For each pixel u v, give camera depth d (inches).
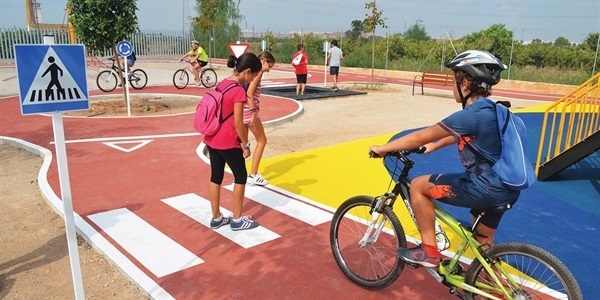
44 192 225.8
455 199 116.9
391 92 730.8
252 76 176.1
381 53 1244.5
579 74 871.7
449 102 621.9
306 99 600.4
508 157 108.8
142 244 173.9
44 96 111.1
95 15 442.6
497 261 119.0
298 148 339.0
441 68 975.6
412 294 142.5
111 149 317.1
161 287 144.4
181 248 171.2
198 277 150.9
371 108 550.6
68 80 114.7
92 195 226.4
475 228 122.6
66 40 1145.4
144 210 208.1
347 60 1224.8
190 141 343.6
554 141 379.2
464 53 116.3
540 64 1047.6
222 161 182.2
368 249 158.4
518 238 187.5
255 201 221.6
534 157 327.9
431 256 125.5
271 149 334.3
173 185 243.3
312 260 163.3
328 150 329.4
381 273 147.7
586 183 264.5
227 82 174.1
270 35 1417.3
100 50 468.4
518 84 856.3
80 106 117.6
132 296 143.6
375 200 141.6
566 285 108.6
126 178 253.9
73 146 324.2
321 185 250.7
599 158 316.5
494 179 110.2
